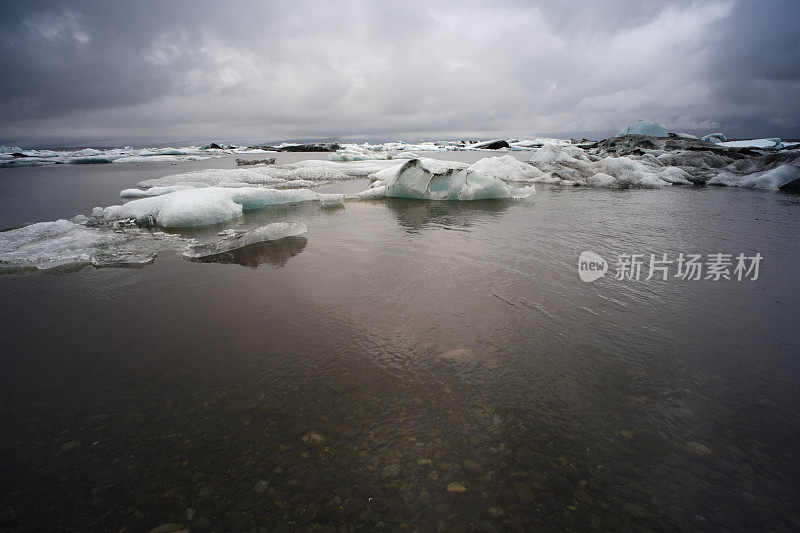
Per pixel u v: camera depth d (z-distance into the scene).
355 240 5.45
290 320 3.11
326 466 1.77
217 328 2.99
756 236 5.48
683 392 2.25
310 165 16.70
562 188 11.09
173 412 2.11
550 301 3.41
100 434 1.97
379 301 3.43
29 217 7.18
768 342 2.76
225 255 4.80
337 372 2.43
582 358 2.57
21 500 1.64
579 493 1.65
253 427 2.00
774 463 1.79
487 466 1.77
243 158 26.02
